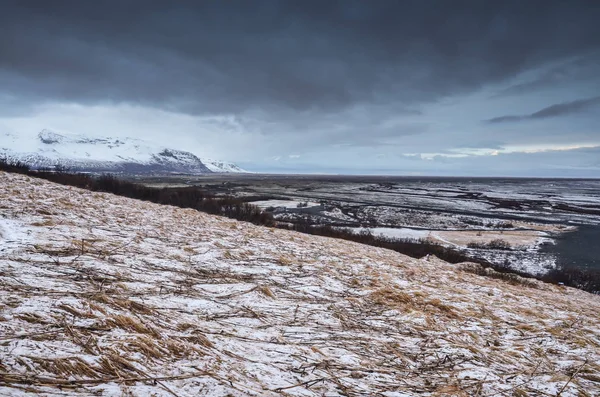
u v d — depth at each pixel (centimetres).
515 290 1263
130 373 288
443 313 662
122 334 347
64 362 278
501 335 581
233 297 571
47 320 344
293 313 544
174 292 543
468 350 479
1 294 392
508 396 359
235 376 314
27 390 237
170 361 323
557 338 588
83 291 456
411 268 1200
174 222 1263
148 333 365
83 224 909
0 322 320
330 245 1470
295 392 308
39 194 1291
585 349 547
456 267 2142
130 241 817
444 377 391
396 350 457
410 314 607
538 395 369
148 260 694
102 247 720
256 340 419
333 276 813
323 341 452
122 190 3359
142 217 1240
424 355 452
